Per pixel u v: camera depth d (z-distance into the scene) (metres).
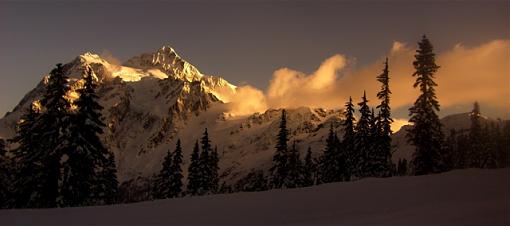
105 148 45.12
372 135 64.38
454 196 24.42
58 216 26.12
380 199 25.89
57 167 42.81
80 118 43.50
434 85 55.88
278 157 73.19
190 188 74.00
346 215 21.64
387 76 64.25
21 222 24.19
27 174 44.62
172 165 74.88
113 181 69.00
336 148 72.81
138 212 26.73
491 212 18.20
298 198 29.28
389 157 66.00
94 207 29.88
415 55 56.44
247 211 25.38
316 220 21.05
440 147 55.31
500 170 38.25
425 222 17.25
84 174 43.44
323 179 73.81
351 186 33.31
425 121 55.00
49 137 42.88
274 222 21.53
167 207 28.30
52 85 43.22
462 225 16.16
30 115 48.00
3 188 49.41
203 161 74.75
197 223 22.30
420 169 55.09
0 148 50.19
